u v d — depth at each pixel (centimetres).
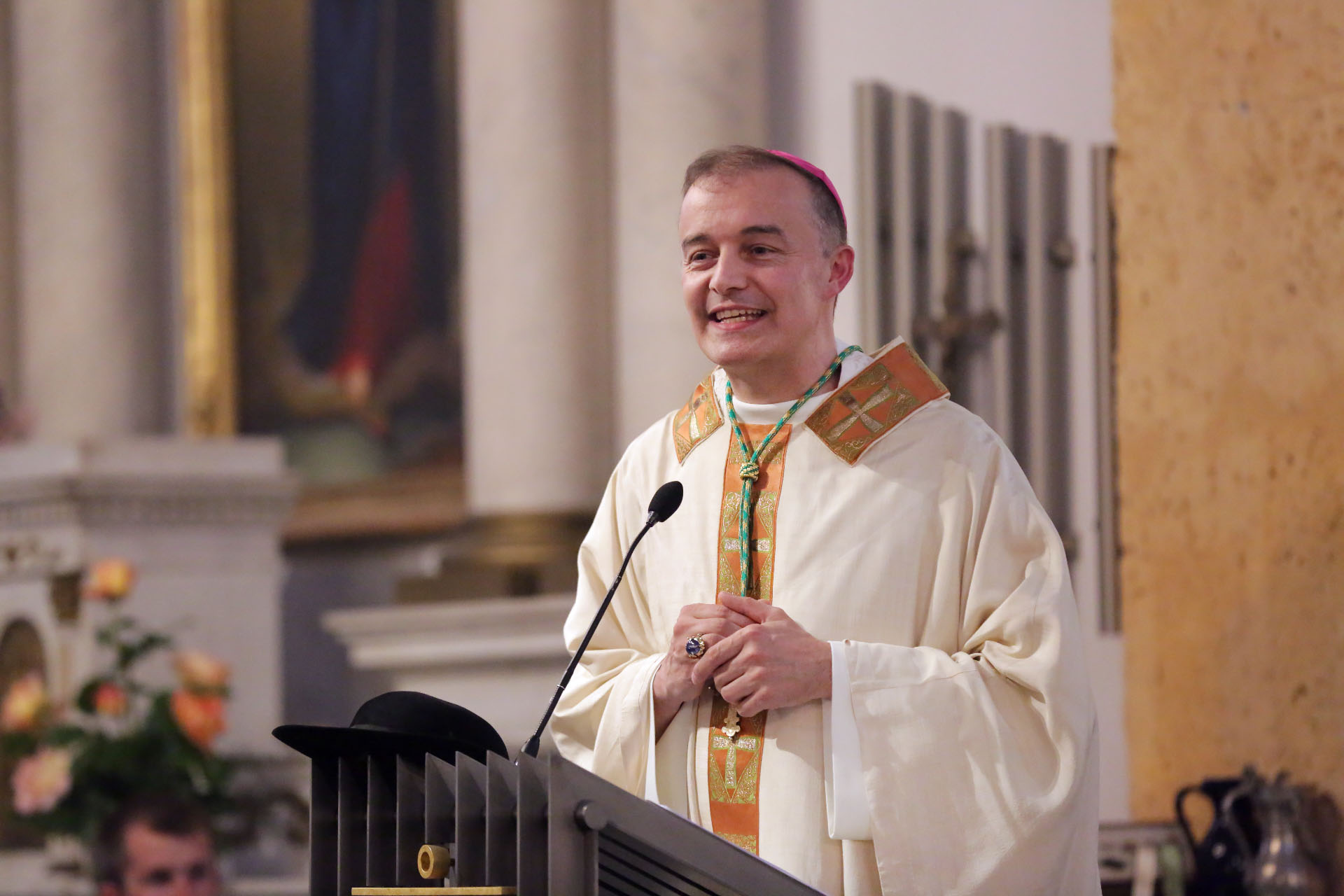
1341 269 1330
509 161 2419
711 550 985
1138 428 1495
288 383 2939
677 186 2322
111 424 2941
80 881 1959
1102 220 1747
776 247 961
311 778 830
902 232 1838
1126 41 1505
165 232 3044
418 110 2866
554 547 2308
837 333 1938
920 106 1883
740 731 938
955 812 891
